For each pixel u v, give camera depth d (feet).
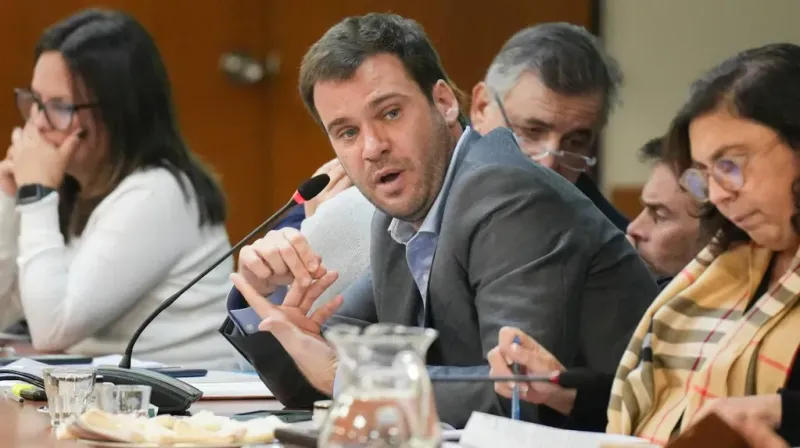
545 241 23.36
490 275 23.32
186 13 57.06
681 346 21.85
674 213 31.96
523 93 34.50
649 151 32.91
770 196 19.52
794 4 54.54
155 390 22.76
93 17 39.01
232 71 57.16
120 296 36.60
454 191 24.30
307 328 25.48
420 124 24.64
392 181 24.79
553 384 21.31
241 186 57.57
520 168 24.18
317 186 26.50
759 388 20.07
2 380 27.58
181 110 57.06
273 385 25.27
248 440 18.08
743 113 19.38
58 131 38.47
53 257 37.42
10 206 40.60
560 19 56.03
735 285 21.85
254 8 57.57
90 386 21.35
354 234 31.42
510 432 17.81
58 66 38.29
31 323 36.91
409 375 13.67
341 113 24.70
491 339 22.84
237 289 26.08
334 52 24.63
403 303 25.71
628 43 55.62
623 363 22.02
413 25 25.16
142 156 38.50
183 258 37.81
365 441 13.55
